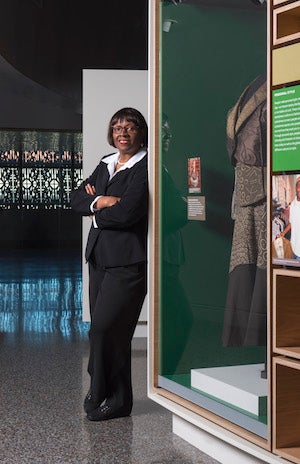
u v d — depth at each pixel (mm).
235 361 4176
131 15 12953
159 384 4922
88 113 8383
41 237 25281
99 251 5102
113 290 5016
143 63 12930
